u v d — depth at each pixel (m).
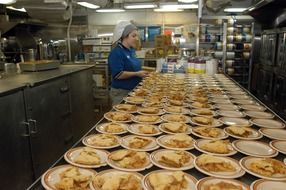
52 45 4.94
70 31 5.62
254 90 4.66
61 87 2.67
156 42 4.69
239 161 0.85
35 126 2.14
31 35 4.34
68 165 0.82
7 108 1.83
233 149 0.95
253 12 4.42
